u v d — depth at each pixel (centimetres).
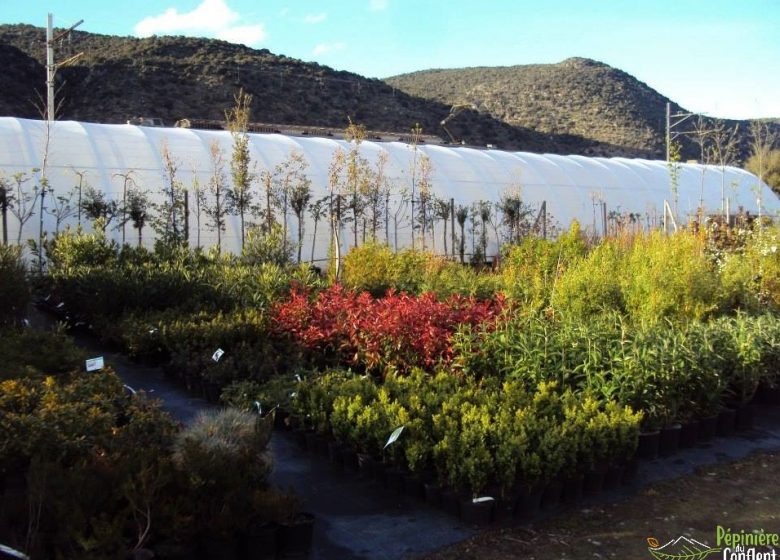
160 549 416
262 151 1928
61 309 1173
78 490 402
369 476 577
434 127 5044
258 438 486
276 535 447
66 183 1566
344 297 947
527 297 1011
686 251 939
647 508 532
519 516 510
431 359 766
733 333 760
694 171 2953
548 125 6034
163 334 893
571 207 2366
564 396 616
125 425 535
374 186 1859
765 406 820
